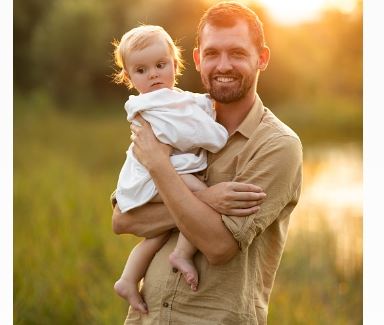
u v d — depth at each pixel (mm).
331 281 6707
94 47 31359
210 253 3182
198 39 3506
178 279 3342
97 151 18203
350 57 29422
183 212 3162
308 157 16016
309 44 29141
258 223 3193
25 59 32031
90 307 5895
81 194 9820
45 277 6426
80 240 7383
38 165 13844
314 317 5809
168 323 3346
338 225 8578
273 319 5578
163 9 25938
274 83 28703
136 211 3451
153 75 3480
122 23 31391
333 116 25344
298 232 8062
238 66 3299
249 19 3354
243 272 3289
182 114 3357
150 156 3283
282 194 3258
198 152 3434
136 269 3494
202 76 3416
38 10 32469
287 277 6918
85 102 31203
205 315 3285
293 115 26125
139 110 3404
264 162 3246
